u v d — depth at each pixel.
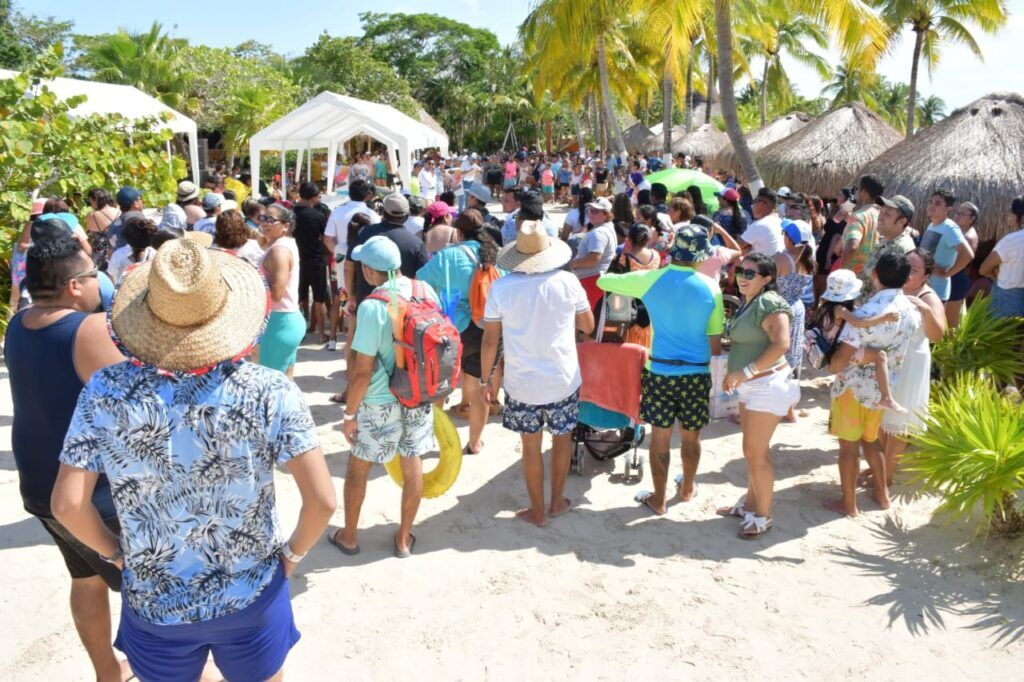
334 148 17.45
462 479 5.40
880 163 11.02
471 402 5.72
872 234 6.68
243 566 2.13
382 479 5.37
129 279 2.09
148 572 2.07
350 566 4.24
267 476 2.12
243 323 2.06
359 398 4.01
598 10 19.77
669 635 3.70
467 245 5.70
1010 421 4.65
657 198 8.82
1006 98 10.44
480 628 3.73
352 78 44.50
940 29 28.91
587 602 3.95
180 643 2.15
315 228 8.45
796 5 14.23
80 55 40.34
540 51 23.92
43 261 2.60
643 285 4.66
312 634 3.66
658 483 4.87
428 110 68.12
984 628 3.76
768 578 4.19
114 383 2.00
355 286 6.63
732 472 5.57
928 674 3.43
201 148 29.19
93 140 10.11
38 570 4.12
